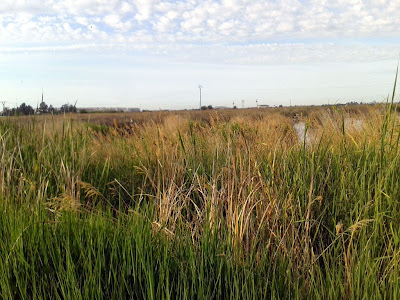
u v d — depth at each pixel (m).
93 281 2.04
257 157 3.59
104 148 5.43
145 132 6.60
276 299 2.14
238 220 2.64
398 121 3.72
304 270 2.35
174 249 2.45
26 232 2.50
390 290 2.07
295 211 2.81
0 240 2.43
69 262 2.15
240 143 3.90
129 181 4.09
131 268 2.26
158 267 2.30
